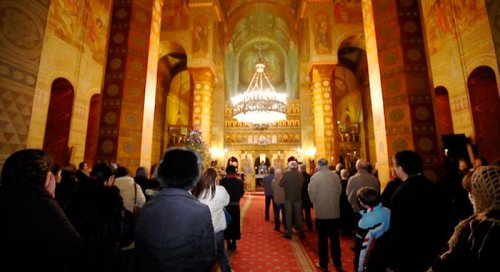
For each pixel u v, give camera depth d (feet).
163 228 4.88
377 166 23.27
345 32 48.26
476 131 27.78
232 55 88.58
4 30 12.62
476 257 3.75
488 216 3.93
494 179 3.99
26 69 13.44
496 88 27.86
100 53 38.68
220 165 68.33
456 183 16.17
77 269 6.50
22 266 4.48
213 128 69.72
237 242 20.26
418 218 7.28
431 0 33.94
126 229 7.55
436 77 33.60
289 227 21.33
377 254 8.96
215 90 70.49
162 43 53.11
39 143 28.17
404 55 21.93
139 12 27.17
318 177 14.90
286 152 73.61
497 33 13.34
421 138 20.51
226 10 67.15
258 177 70.44
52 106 32.99
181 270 4.78
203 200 11.51
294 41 70.08
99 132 24.39
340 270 14.49
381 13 23.70
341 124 68.44
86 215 6.79
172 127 70.03
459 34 29.53
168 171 5.45
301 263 15.69
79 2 34.06
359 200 9.68
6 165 5.13
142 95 25.98
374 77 24.12
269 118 45.93
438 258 4.36
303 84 71.00
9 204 4.66
